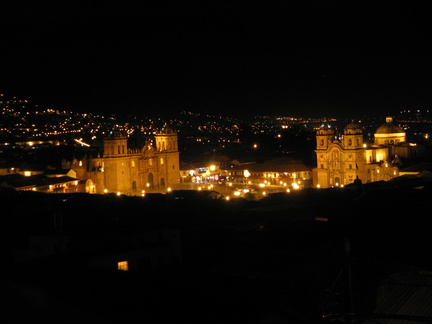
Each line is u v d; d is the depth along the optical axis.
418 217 48.16
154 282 22.77
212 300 20.88
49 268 26.34
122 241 46.47
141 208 78.44
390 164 175.25
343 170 183.50
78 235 46.97
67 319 20.16
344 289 22.03
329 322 26.02
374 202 60.72
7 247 50.12
